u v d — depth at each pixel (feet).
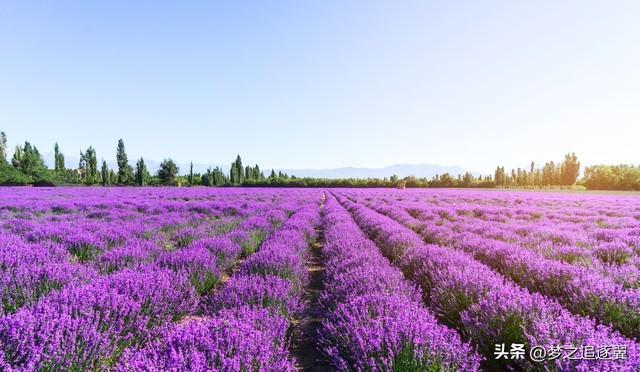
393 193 135.74
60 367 7.66
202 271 16.37
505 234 27.27
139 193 94.79
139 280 12.28
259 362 7.75
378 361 8.08
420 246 21.25
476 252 21.57
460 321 11.71
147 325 11.05
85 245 20.77
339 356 8.80
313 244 30.22
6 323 8.05
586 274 13.65
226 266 19.62
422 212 49.96
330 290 14.32
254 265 16.83
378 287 13.14
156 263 17.11
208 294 15.84
